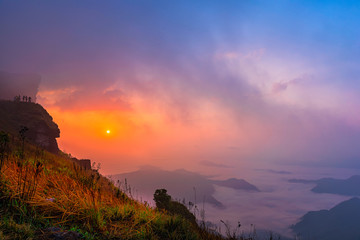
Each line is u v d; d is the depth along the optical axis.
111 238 3.60
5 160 4.96
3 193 3.68
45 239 2.98
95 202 4.38
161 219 4.99
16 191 3.88
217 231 4.99
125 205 5.15
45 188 4.60
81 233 3.37
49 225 3.44
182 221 5.06
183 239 4.52
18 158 5.57
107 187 6.34
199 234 4.83
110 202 5.30
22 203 3.63
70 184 5.26
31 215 3.50
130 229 4.08
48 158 12.20
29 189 3.92
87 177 6.22
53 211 3.88
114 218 4.51
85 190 5.20
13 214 3.32
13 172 4.52
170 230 4.69
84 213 4.05
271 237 4.39
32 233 2.98
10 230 2.89
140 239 3.84
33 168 5.01
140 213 4.91
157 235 4.33
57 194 4.47
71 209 4.09
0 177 4.06
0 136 4.76
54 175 5.54
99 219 3.93
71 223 3.72
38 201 3.87
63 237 3.13
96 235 3.56
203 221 5.38
